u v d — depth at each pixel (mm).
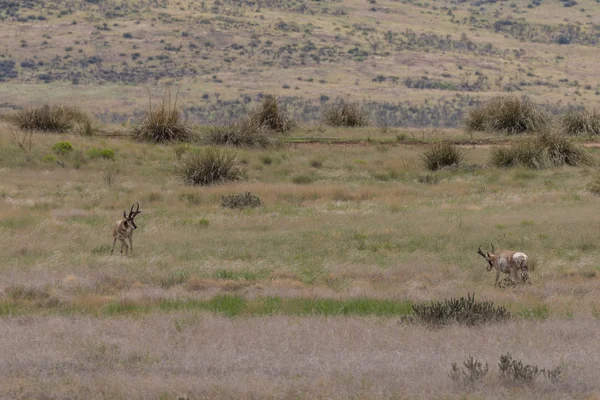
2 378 11945
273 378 11883
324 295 19422
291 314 17000
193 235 28016
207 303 18312
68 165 42594
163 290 19781
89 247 25766
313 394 11102
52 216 31062
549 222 29078
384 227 28797
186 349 13758
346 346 14031
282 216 32250
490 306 16594
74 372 12336
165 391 11195
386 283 21000
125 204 34562
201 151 42344
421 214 32062
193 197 36250
